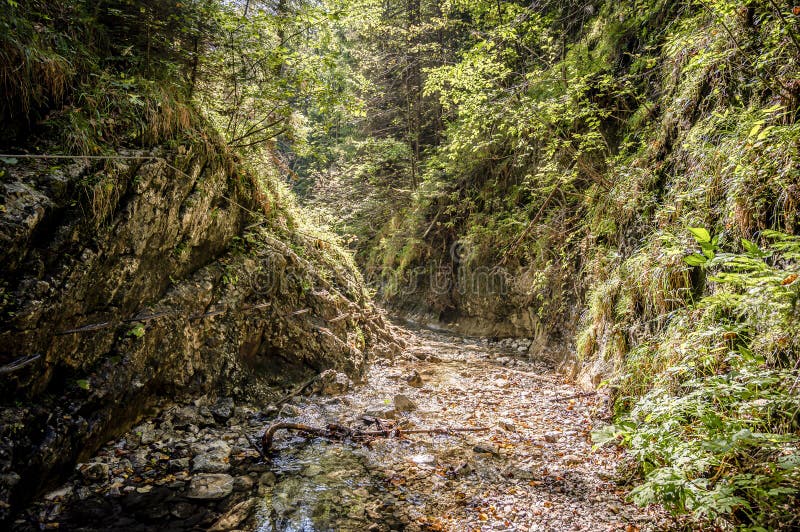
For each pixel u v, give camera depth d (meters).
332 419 4.98
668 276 4.43
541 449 4.32
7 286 3.03
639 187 5.87
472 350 9.20
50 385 3.43
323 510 3.21
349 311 7.21
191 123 4.94
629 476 3.67
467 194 11.91
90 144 3.67
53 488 3.17
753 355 3.04
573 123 8.10
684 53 5.38
